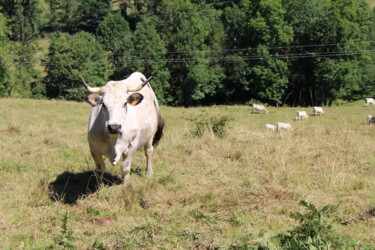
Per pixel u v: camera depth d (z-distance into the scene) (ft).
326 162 31.09
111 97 24.08
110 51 253.24
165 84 210.59
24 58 245.24
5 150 40.16
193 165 32.96
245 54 208.64
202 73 208.64
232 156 34.78
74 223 22.15
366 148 35.09
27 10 386.52
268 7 197.57
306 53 197.67
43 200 26.08
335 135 41.39
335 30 191.93
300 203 20.20
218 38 229.45
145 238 19.33
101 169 27.78
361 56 192.65
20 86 222.69
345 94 197.67
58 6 424.87
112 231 20.56
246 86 207.92
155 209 23.49
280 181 27.25
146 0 356.38
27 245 19.39
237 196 24.81
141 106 28.50
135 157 36.22
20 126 56.39
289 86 210.59
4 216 23.07
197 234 19.38
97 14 371.56
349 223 20.48
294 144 36.99
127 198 24.79
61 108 126.11
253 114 135.54
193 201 24.68
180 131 46.83
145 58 209.26
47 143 43.96
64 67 217.36
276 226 20.45
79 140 46.88
